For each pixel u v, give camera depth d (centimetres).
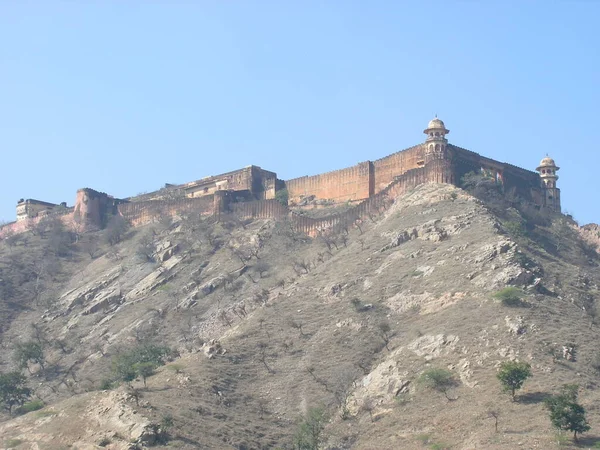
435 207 17100
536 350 12388
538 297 13738
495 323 13025
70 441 11919
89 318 18812
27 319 19538
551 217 19325
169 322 17462
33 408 15100
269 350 14338
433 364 12700
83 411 12444
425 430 11500
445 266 14912
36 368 17375
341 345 14012
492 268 14325
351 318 14512
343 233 18312
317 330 14588
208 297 17900
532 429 10788
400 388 12519
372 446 11512
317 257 17688
